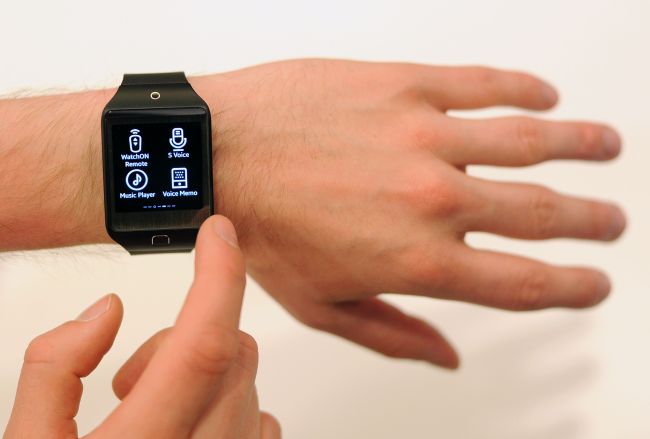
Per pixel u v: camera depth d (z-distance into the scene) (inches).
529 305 14.0
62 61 17.7
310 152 13.8
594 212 14.4
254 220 13.8
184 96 13.0
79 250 14.6
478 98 14.9
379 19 18.5
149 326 16.0
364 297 14.1
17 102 13.8
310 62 14.5
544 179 17.7
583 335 16.5
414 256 13.5
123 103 12.8
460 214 13.7
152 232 12.9
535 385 16.1
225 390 10.9
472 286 13.8
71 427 10.9
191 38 18.1
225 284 10.5
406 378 16.1
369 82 14.3
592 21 18.5
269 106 14.0
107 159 12.8
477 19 18.6
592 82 18.3
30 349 10.9
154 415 10.2
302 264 13.9
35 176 13.4
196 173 12.9
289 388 16.0
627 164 17.8
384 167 13.7
